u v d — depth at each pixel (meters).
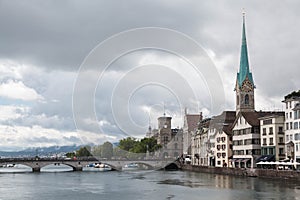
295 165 85.50
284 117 93.25
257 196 52.06
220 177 88.12
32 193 58.72
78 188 65.50
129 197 52.38
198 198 50.84
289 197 50.88
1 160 120.31
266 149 96.31
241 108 134.75
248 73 137.00
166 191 59.03
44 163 125.19
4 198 52.75
